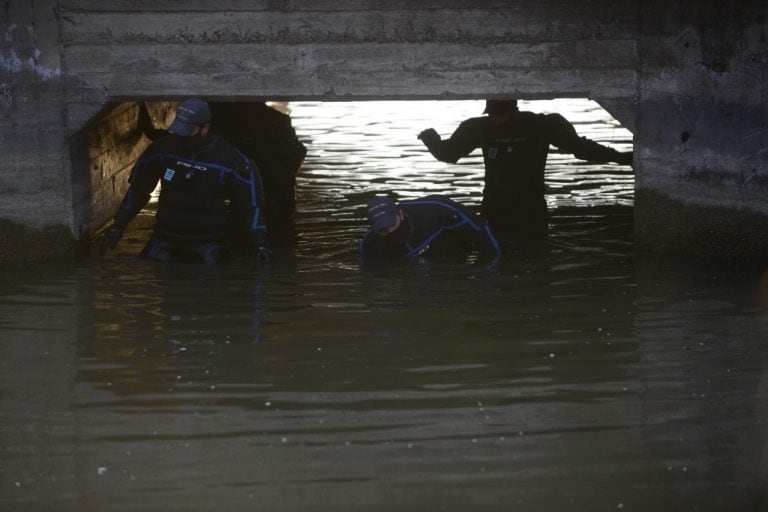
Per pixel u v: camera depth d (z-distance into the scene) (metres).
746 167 13.86
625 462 8.91
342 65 14.61
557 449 9.12
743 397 10.02
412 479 8.68
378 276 13.79
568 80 14.52
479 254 14.70
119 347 11.41
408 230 14.23
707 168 14.18
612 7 14.23
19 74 14.66
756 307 12.33
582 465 8.87
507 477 8.70
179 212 14.66
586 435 9.36
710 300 12.62
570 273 13.82
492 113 16.12
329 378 10.55
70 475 8.80
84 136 15.66
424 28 14.43
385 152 22.30
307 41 14.54
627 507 8.26
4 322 12.23
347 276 13.81
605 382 10.38
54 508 8.33
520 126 16.14
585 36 14.34
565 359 10.94
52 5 14.52
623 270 13.95
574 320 12.02
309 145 23.12
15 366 10.92
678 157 14.38
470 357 11.01
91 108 14.84
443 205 14.63
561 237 15.66
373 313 12.32
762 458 8.94
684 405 9.89
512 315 12.22
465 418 9.70
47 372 10.77
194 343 11.48
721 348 11.15
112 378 10.63
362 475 8.75
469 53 14.48
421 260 14.45
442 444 9.23
